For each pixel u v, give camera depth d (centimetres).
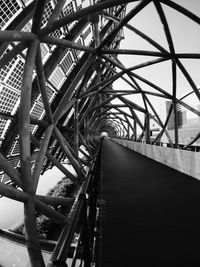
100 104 2742
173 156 1399
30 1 740
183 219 587
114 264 403
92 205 535
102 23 1847
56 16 673
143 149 2302
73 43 938
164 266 393
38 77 730
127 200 758
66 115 1716
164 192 848
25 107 533
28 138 528
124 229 537
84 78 1597
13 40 534
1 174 1080
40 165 650
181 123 4088
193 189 875
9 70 859
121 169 1401
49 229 1480
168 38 1281
